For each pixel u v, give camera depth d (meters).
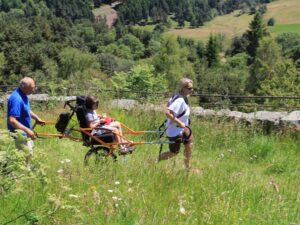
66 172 5.75
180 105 7.88
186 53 105.69
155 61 96.56
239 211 5.21
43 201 4.56
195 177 6.62
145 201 5.14
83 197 4.93
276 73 68.12
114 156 7.73
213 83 93.31
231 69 134.12
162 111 13.30
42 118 13.06
